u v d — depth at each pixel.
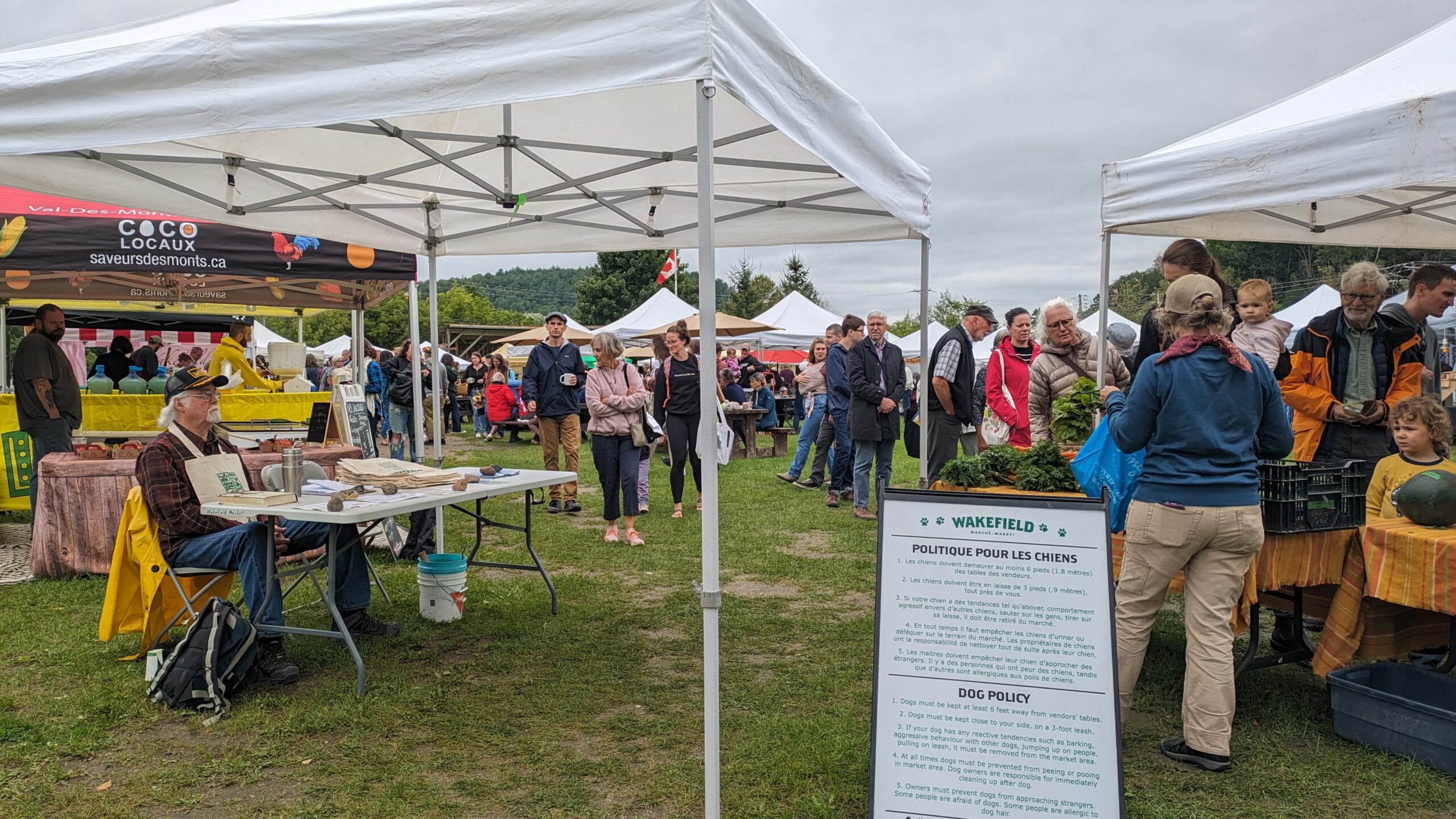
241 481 4.45
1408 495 3.63
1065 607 2.71
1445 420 4.14
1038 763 2.65
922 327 5.55
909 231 5.61
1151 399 3.18
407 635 4.86
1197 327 3.15
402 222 5.88
